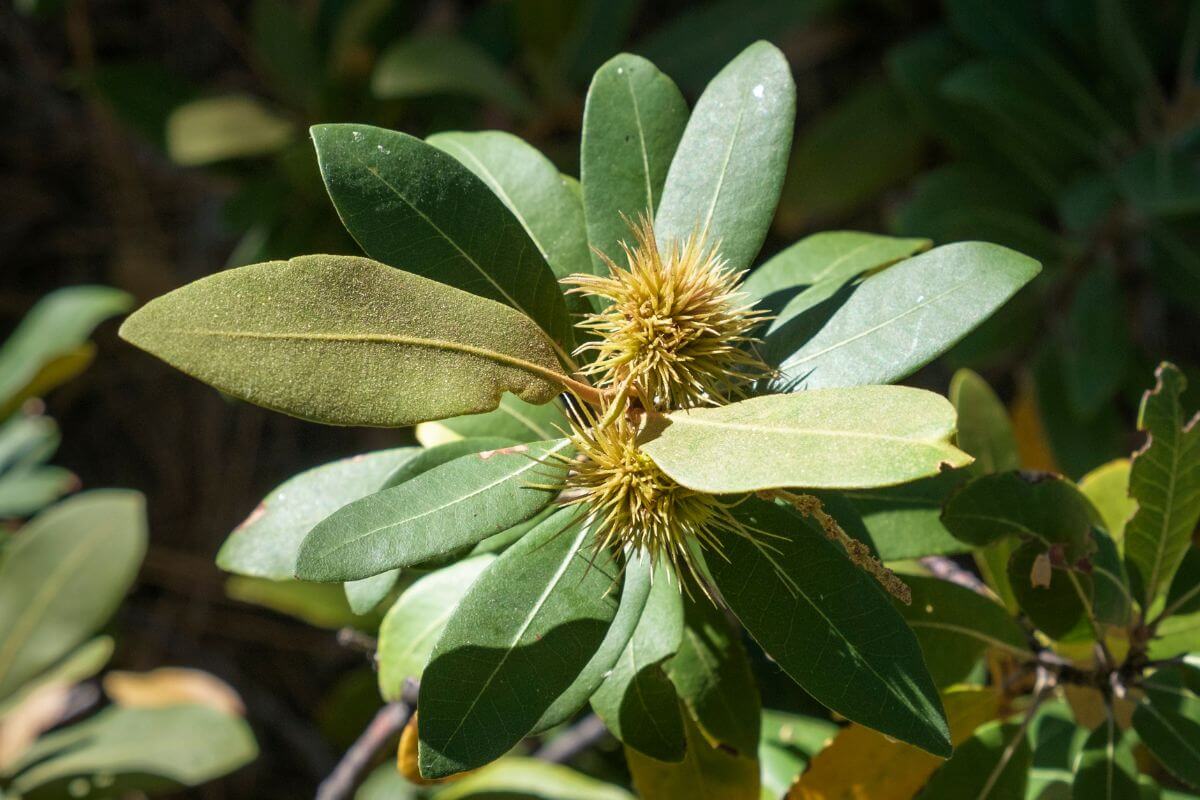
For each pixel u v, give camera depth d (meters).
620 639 0.37
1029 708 0.43
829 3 0.75
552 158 0.75
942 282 0.36
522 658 0.35
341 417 0.34
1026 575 0.41
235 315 0.33
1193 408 0.66
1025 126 0.67
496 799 0.54
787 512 0.37
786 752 0.49
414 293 0.35
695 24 0.76
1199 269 0.68
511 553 0.36
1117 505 0.46
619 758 0.64
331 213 0.73
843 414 0.33
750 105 0.39
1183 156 0.64
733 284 0.37
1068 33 0.69
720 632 0.41
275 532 0.40
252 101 0.74
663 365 0.36
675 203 0.39
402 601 0.43
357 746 0.51
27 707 0.74
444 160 0.37
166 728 0.63
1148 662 0.42
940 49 0.72
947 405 0.32
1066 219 0.63
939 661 0.42
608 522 0.36
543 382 0.35
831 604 0.36
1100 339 0.66
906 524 0.41
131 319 0.33
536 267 0.38
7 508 0.73
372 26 0.77
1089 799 0.41
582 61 0.77
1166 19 0.70
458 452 0.38
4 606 0.60
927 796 0.42
